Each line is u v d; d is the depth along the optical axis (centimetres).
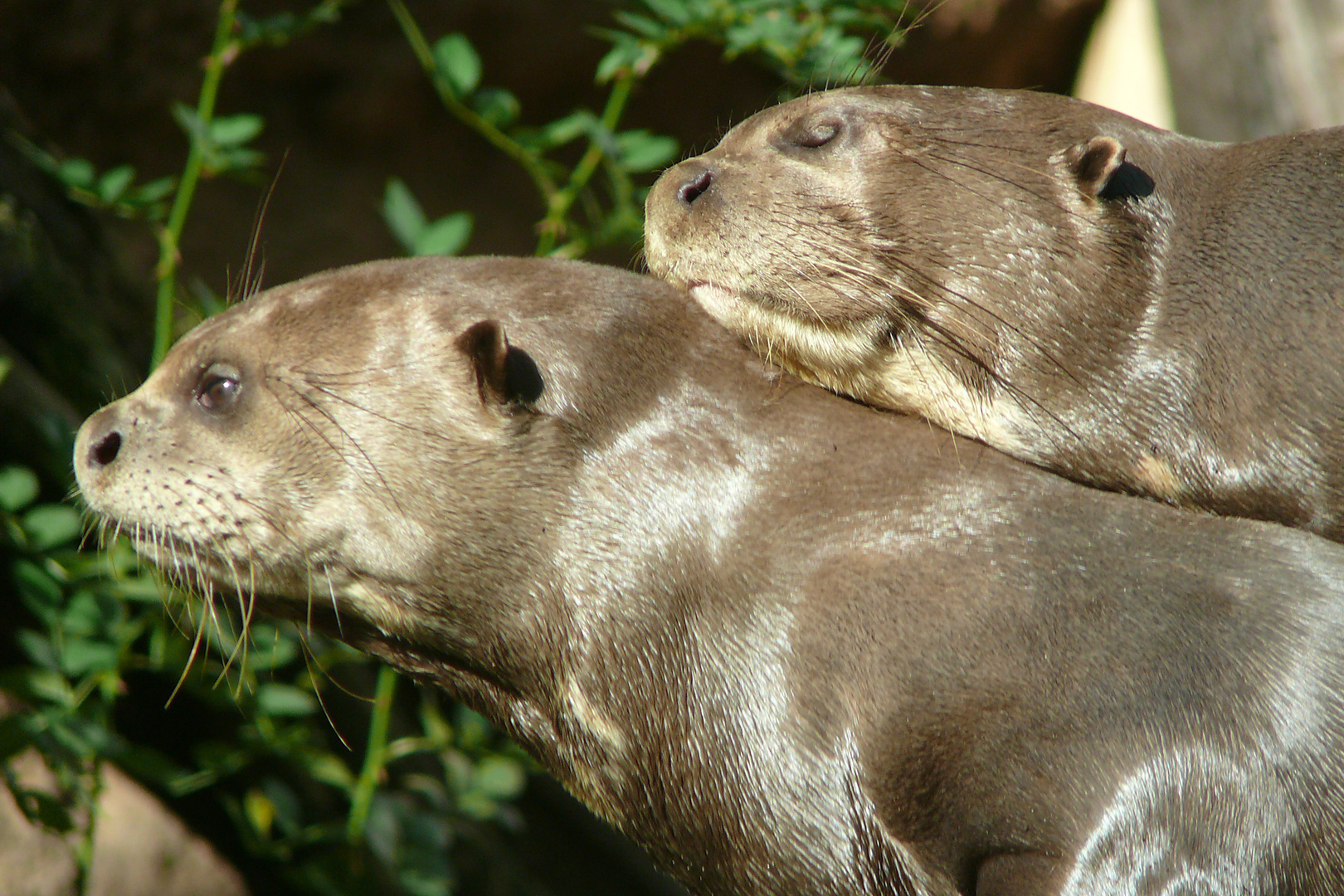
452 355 750
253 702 1140
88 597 1076
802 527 711
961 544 686
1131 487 857
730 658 705
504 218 1881
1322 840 598
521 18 1811
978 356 853
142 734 1193
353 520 747
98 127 1731
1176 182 900
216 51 1222
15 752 1017
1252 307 852
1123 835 612
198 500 755
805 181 866
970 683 648
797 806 688
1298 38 1847
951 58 1977
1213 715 615
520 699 782
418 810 1277
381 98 1809
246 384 759
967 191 870
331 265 1809
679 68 1858
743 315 848
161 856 1156
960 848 657
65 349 1259
